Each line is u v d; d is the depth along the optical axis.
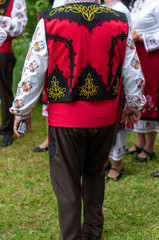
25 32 5.48
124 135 3.12
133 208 2.67
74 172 1.89
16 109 1.81
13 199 2.84
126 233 2.37
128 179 3.20
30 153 3.90
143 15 3.19
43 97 3.69
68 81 1.77
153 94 3.34
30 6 5.36
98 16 1.75
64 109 1.81
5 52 3.92
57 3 1.92
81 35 1.71
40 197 2.84
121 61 1.85
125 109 2.09
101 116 1.84
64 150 1.86
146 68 3.27
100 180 2.07
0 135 4.51
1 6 3.74
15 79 5.64
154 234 2.29
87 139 1.90
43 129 4.87
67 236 1.90
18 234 2.35
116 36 1.78
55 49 1.73
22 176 3.26
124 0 3.30
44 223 2.48
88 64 1.75
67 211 1.87
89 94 1.78
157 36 3.17
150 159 3.69
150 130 3.58
